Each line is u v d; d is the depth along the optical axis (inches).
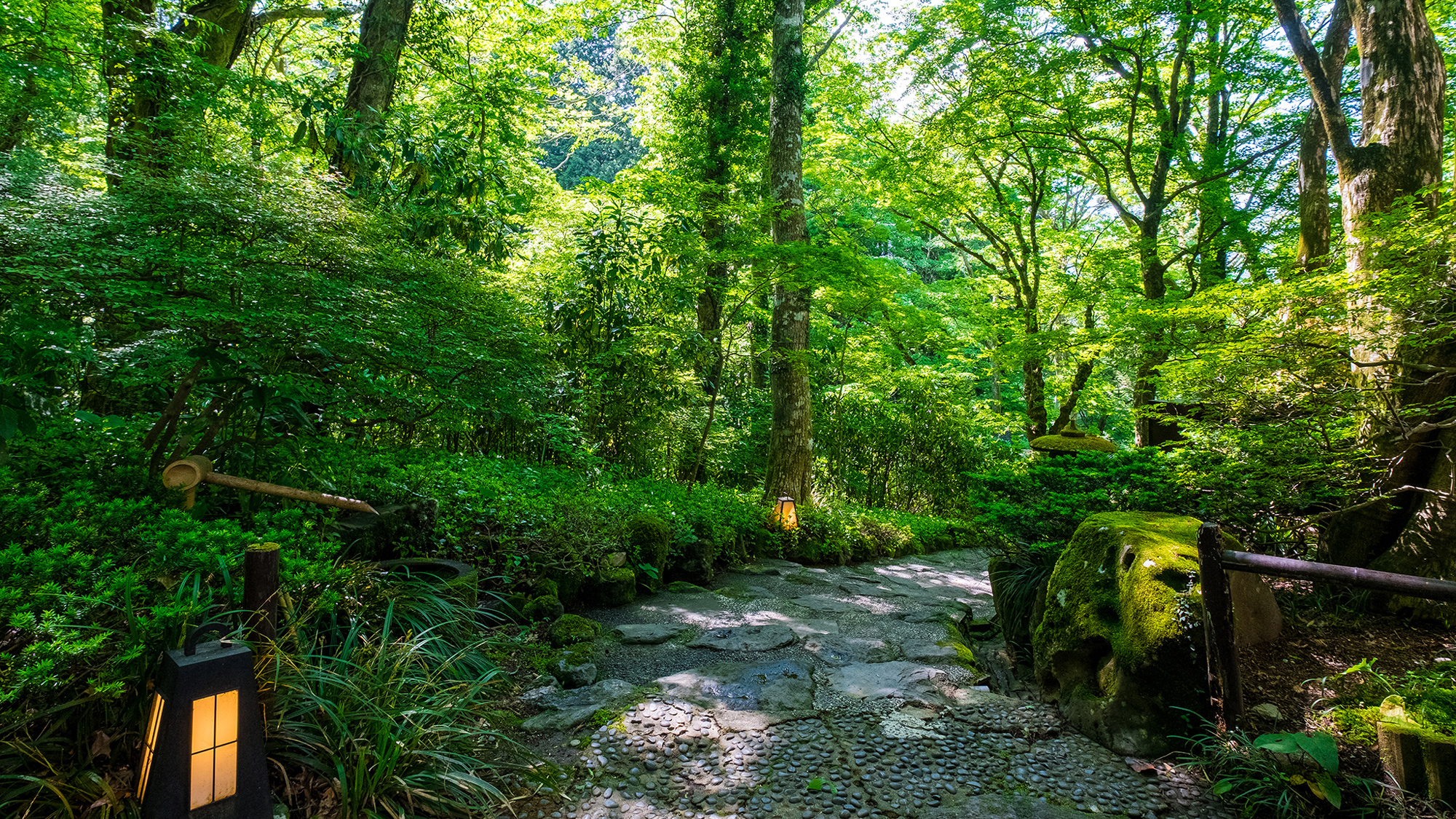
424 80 430.3
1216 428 195.3
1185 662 106.3
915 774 101.0
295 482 138.6
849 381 545.3
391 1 281.0
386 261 141.4
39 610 79.7
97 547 94.4
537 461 277.1
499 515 180.9
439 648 119.0
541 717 114.5
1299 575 97.0
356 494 156.9
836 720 117.5
